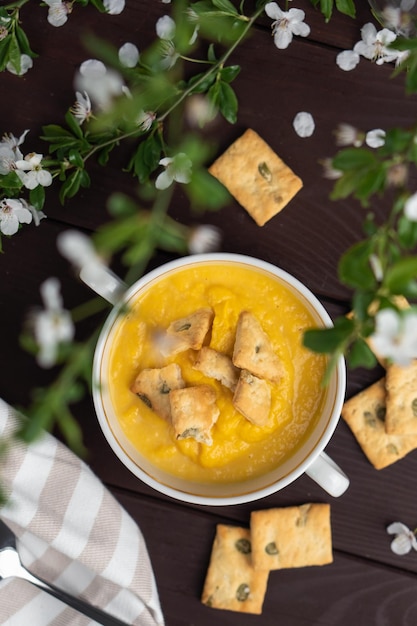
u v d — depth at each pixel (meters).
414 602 0.75
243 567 0.75
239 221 0.74
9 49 0.71
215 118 0.73
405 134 0.55
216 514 0.75
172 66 0.72
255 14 0.69
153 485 0.70
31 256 0.74
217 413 0.70
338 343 0.52
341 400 0.69
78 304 0.74
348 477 0.75
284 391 0.71
